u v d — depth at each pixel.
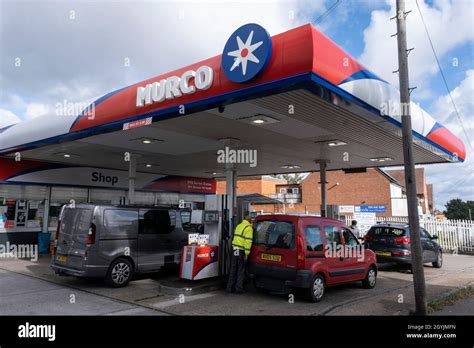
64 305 7.23
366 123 8.77
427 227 21.94
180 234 10.54
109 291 8.53
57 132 10.55
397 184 44.53
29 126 11.70
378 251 13.09
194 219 10.45
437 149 11.41
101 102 9.27
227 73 6.59
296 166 16.34
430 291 9.30
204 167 17.30
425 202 49.66
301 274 7.62
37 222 15.12
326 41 6.15
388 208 41.47
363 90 7.20
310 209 45.19
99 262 8.66
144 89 8.14
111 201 17.50
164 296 8.12
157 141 11.33
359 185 43.22
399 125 8.95
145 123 8.18
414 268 7.17
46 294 8.16
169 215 10.38
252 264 8.36
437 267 14.45
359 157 13.66
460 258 18.14
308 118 8.43
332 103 7.09
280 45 6.13
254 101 7.25
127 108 8.55
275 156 13.58
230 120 8.70
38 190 15.20
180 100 7.44
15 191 14.55
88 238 8.60
